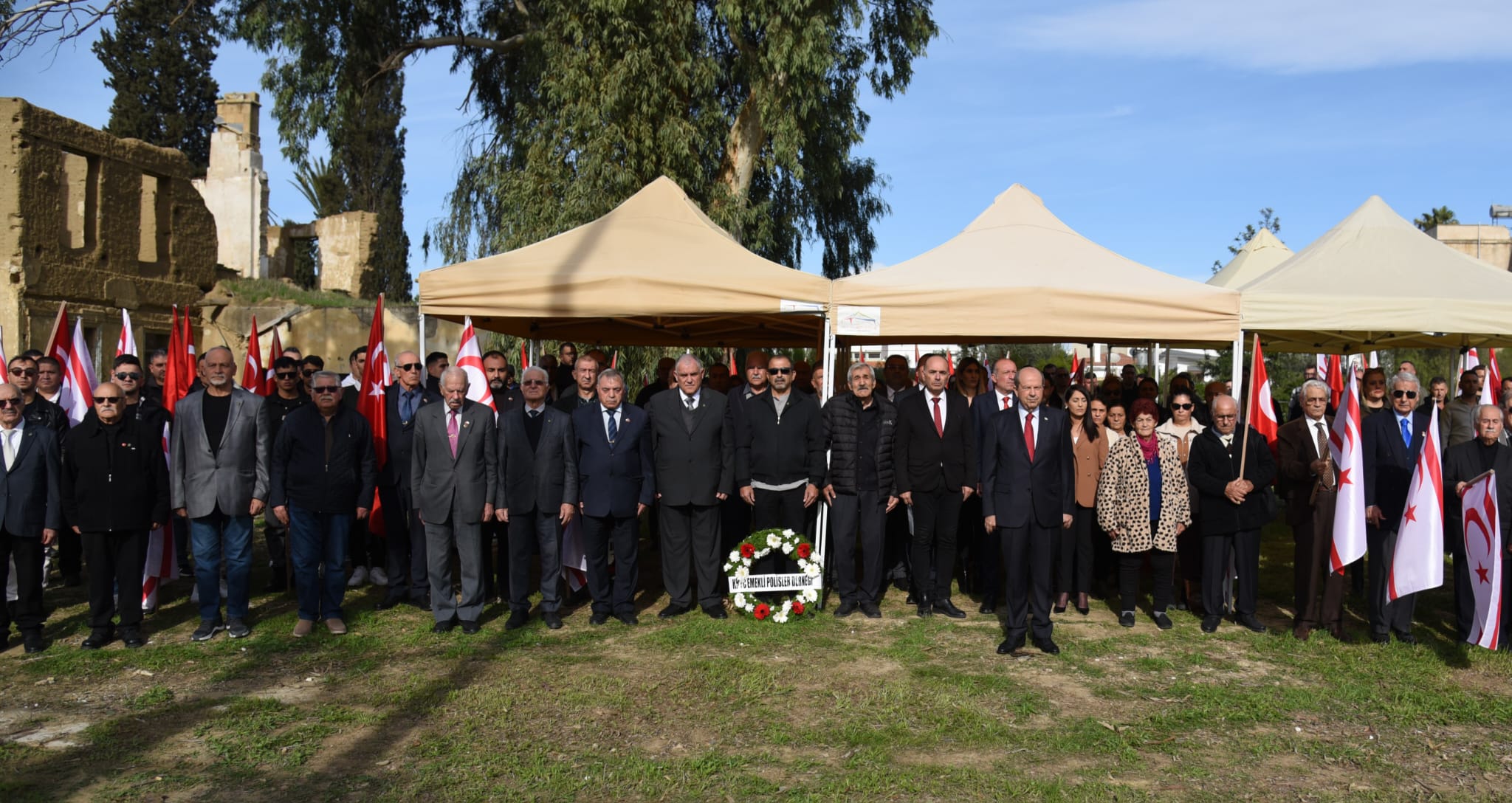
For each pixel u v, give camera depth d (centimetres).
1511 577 655
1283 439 703
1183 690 572
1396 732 512
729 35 1625
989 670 608
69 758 468
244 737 491
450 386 677
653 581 874
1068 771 459
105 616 648
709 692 562
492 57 1930
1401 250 891
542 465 703
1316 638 683
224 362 667
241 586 675
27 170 1664
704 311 764
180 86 3856
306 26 1709
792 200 1755
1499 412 657
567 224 1462
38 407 771
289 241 3619
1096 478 757
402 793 430
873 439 733
